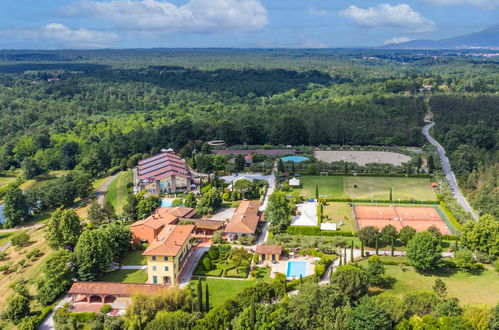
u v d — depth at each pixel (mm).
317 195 193750
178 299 110062
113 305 115688
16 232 185250
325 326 97562
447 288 118125
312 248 144875
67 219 146625
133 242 153000
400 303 102438
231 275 130125
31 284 133375
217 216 178500
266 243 145750
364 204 189000
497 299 112250
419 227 163000
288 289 119750
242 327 97750
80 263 127500
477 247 135125
